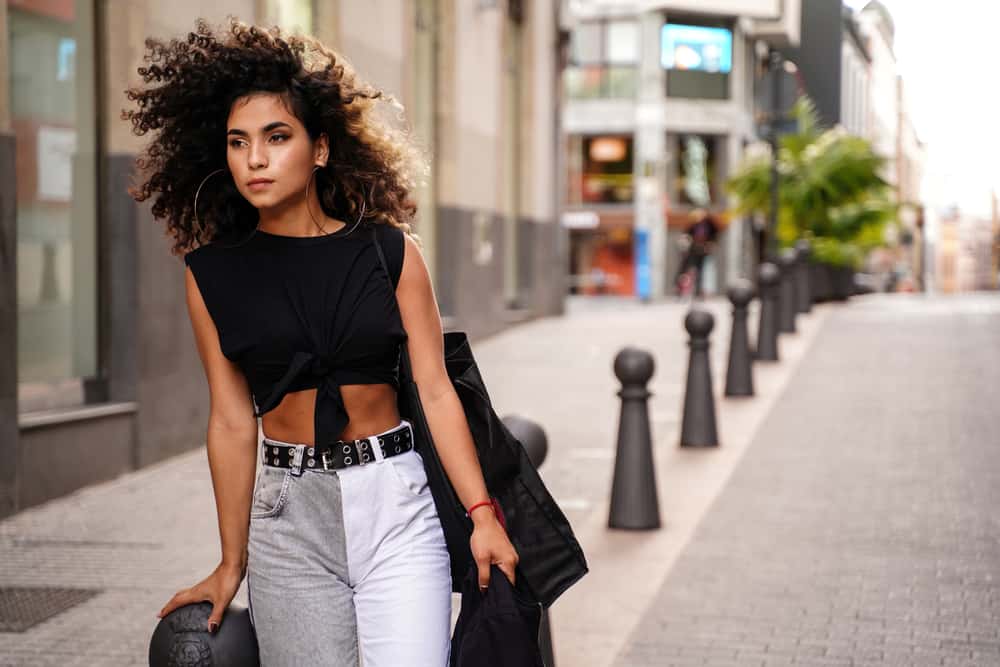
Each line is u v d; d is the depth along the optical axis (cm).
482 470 257
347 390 246
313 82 244
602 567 561
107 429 804
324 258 245
